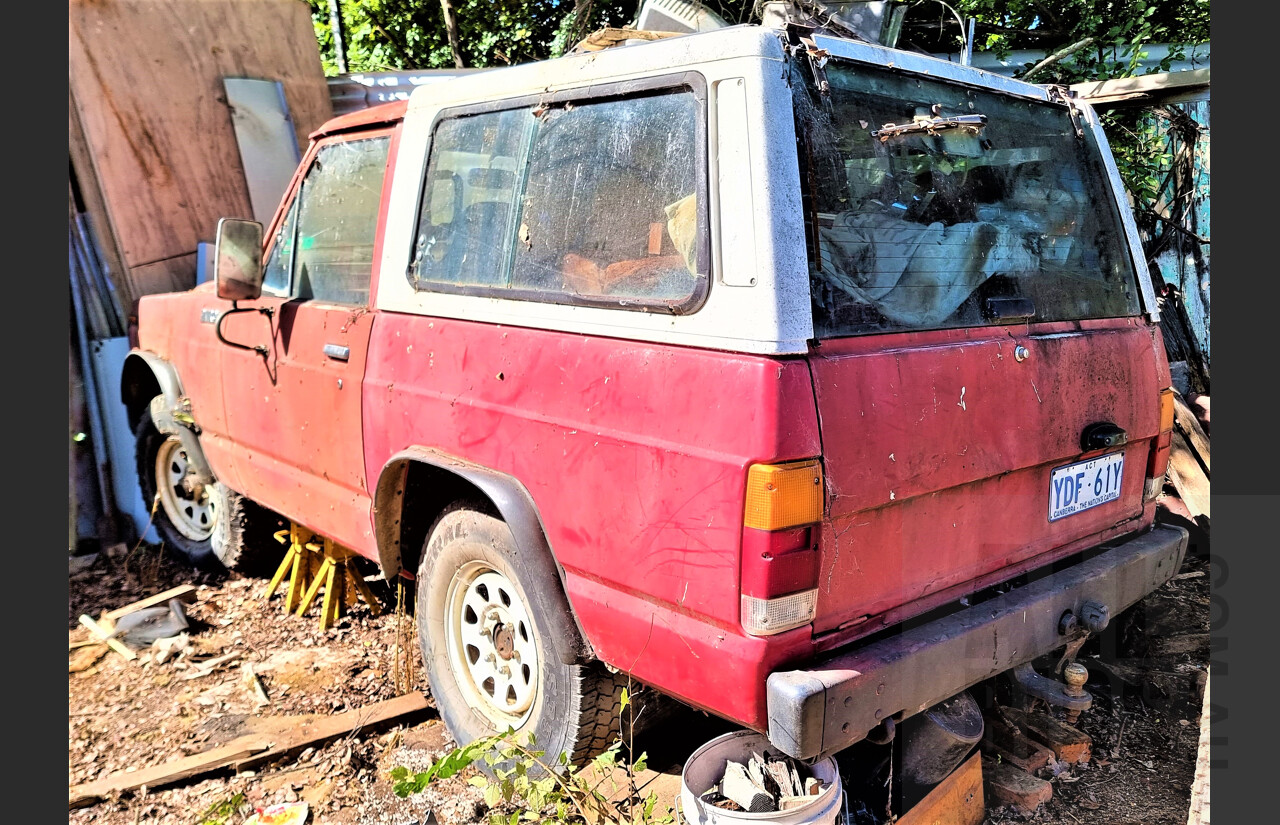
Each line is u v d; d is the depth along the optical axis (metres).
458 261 2.96
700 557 2.13
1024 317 2.61
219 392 4.16
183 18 6.08
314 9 9.61
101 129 5.62
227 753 3.09
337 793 2.92
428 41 8.95
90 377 5.37
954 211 2.56
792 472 2.01
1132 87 5.26
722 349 2.13
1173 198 5.50
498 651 2.91
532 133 2.74
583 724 2.60
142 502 5.29
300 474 3.69
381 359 3.16
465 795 2.88
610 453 2.34
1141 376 2.94
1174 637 3.58
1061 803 2.80
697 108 2.25
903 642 2.23
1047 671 3.23
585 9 6.55
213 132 6.09
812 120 2.23
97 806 2.90
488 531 2.80
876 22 3.33
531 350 2.61
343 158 3.54
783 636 2.05
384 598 4.38
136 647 3.94
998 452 2.45
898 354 2.24
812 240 2.16
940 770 2.63
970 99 2.70
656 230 2.34
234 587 4.59
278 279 3.84
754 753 2.38
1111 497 2.91
